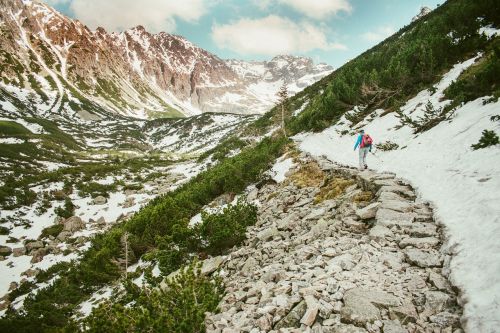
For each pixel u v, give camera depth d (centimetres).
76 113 17788
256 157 2248
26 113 14475
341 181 1334
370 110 2372
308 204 1281
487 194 737
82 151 9531
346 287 594
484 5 2208
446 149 1152
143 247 1747
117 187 4738
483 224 645
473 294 497
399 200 933
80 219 3481
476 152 981
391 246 725
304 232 1026
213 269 1028
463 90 1540
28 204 3844
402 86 2216
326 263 717
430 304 519
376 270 641
